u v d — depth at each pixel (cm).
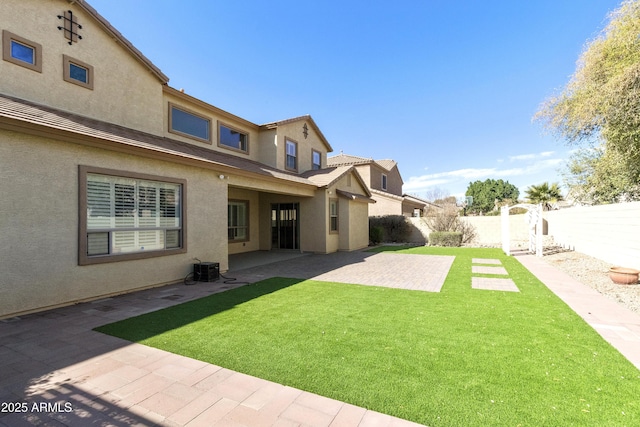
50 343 416
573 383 308
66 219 598
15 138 529
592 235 1231
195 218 880
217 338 433
